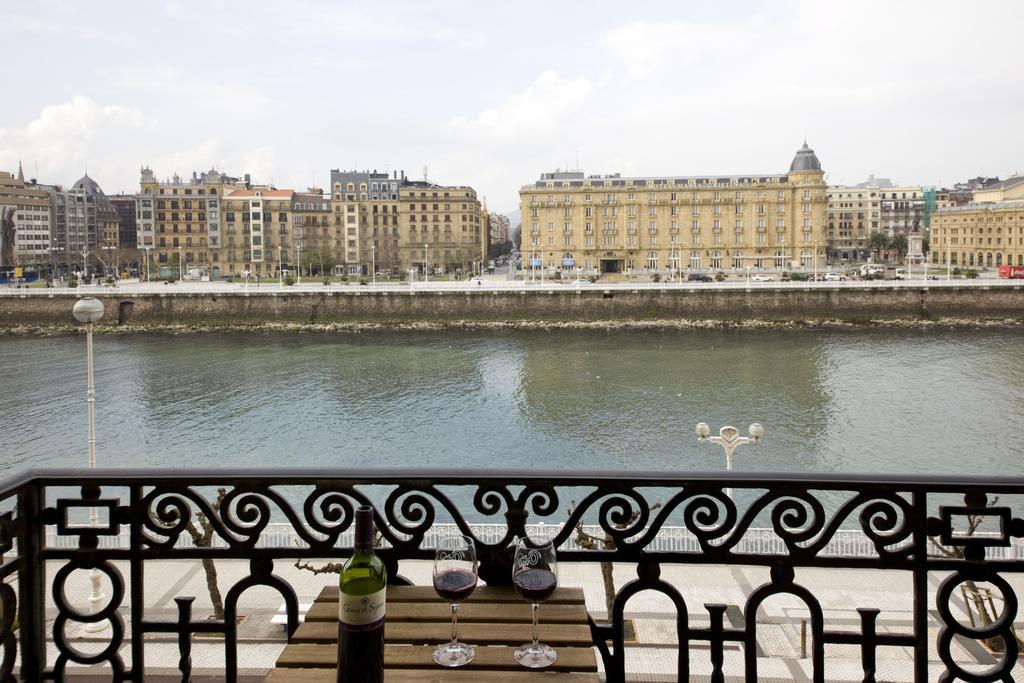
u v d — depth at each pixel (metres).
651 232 167.38
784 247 166.12
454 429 56.22
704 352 88.88
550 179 178.50
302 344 99.44
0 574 5.89
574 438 53.53
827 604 25.38
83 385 72.44
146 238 185.62
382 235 189.12
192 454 51.28
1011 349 88.75
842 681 20.67
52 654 21.58
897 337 100.44
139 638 6.22
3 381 74.81
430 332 111.50
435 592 6.04
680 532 31.19
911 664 21.38
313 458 50.19
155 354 91.38
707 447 51.19
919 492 5.90
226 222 186.50
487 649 5.41
